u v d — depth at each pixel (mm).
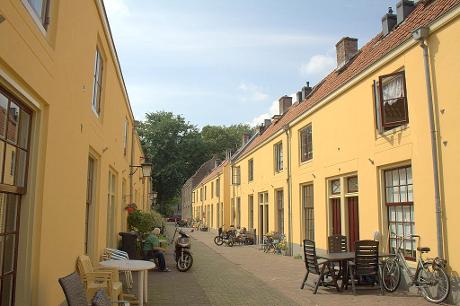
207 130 63938
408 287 8547
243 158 25500
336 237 10523
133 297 7535
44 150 4238
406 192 8984
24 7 3561
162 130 52531
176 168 51656
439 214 7598
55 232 4734
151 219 13906
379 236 9609
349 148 11406
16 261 3895
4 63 3170
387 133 9516
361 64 11586
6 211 3623
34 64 3814
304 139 15484
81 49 5902
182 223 50406
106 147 8695
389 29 11562
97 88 7965
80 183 6105
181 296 8312
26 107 3957
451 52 7516
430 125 7887
